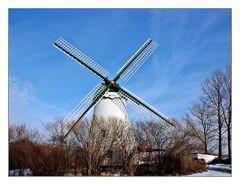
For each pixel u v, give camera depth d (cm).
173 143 2677
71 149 2503
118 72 2936
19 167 2448
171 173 2586
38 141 2753
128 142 2598
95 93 2853
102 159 2523
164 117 2869
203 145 4247
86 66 2883
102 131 2608
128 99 2909
